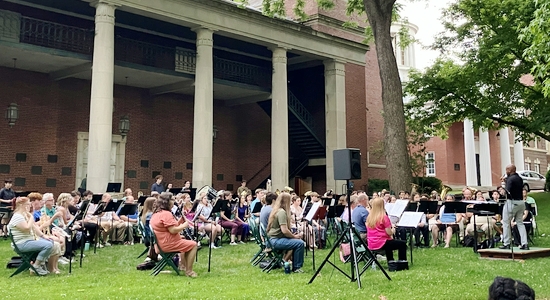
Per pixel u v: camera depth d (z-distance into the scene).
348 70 27.12
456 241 14.14
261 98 26.17
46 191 20.83
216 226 13.23
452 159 40.12
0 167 19.61
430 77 25.03
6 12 17.55
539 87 16.30
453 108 25.25
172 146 25.20
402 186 17.42
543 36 10.94
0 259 10.63
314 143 26.97
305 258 11.30
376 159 31.20
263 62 28.00
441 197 17.89
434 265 10.06
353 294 7.10
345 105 26.44
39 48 17.89
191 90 24.39
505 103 23.28
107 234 13.59
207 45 20.22
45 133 20.97
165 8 19.02
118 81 23.03
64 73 20.59
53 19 20.64
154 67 21.08
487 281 8.12
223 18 20.84
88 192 14.22
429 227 14.03
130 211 12.58
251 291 7.33
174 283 8.12
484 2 22.42
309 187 28.02
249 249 12.80
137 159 23.86
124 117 23.00
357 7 22.23
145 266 9.74
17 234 8.74
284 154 22.55
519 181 11.09
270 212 9.81
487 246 12.51
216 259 11.09
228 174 27.39
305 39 24.27
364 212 10.37
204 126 19.69
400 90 18.17
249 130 28.69
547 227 17.25
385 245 9.53
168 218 8.88
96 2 17.39
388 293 7.20
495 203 11.17
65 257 10.78
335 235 15.75
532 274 8.67
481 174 39.75
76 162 21.78
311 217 10.95
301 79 28.50
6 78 20.08
